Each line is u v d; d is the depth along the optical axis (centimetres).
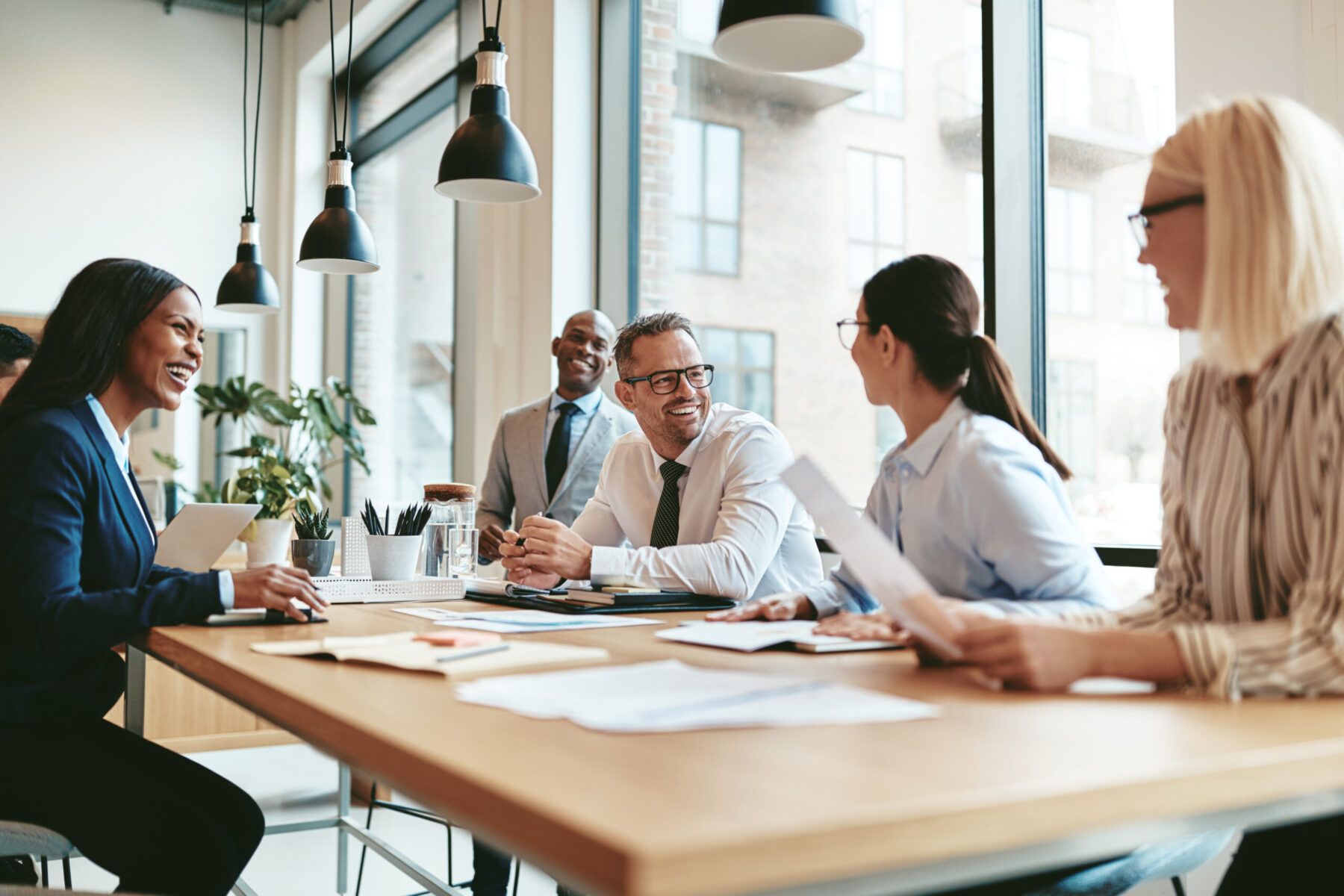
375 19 612
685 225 439
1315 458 109
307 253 350
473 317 545
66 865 200
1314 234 107
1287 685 103
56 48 628
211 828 160
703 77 432
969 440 160
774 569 242
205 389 546
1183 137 116
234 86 679
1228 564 121
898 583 112
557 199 452
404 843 354
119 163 642
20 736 163
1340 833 117
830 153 376
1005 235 300
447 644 137
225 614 179
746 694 101
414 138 628
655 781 72
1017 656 106
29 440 167
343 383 616
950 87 330
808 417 386
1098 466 277
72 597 162
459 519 270
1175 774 74
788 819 63
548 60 458
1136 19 266
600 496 274
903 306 170
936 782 71
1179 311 122
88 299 182
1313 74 202
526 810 67
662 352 242
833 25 188
